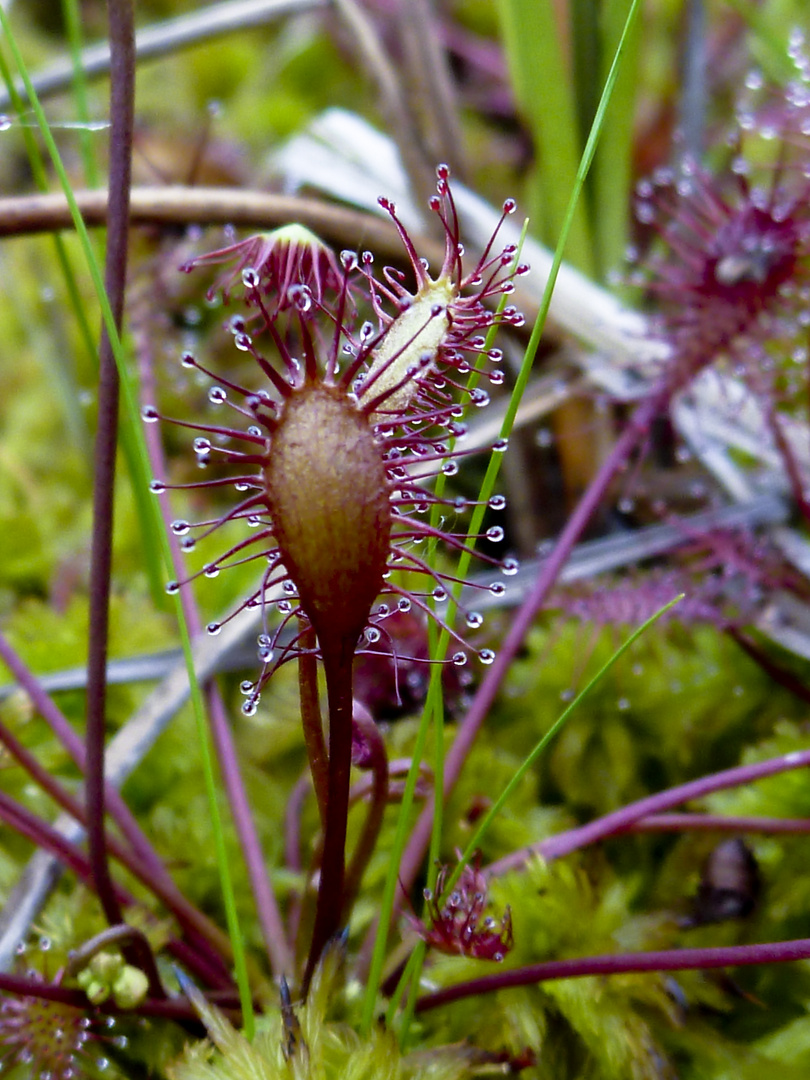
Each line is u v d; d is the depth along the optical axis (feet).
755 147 0.85
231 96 1.36
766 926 0.53
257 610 0.61
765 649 0.64
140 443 0.42
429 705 0.44
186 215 0.60
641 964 0.45
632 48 0.68
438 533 0.39
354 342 0.42
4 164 1.10
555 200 0.72
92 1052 0.48
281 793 0.60
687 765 0.61
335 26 1.23
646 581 0.59
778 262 0.53
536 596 0.54
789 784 0.55
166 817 0.57
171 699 0.56
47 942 0.48
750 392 0.58
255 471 0.84
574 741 0.60
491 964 0.50
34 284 0.98
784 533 0.65
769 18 0.92
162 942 0.50
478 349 0.41
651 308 0.78
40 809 0.57
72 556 0.80
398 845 0.44
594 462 0.72
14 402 0.96
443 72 0.76
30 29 1.43
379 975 0.45
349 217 0.64
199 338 0.83
